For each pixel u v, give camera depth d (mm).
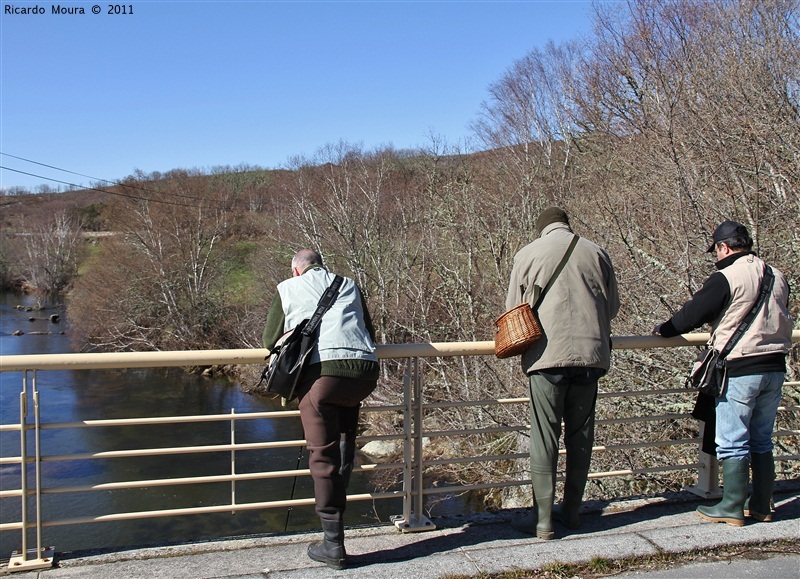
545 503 3303
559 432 3287
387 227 20906
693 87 10297
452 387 12922
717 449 3531
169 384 22422
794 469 6480
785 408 4836
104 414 18578
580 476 3398
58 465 13727
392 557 3150
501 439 10477
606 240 9203
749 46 10773
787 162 8562
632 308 8406
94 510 11562
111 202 32531
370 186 21297
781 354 3373
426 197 19516
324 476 2992
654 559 3156
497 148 24844
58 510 11602
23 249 52125
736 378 3377
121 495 12148
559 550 3189
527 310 3148
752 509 3555
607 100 16734
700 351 3707
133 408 19422
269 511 11445
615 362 8047
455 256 16062
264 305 25328
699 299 3395
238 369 23328
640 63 13469
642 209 9500
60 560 3111
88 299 29109
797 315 7625
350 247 20422
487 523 3539
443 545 3279
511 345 3141
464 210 16406
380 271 19578
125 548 3238
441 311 17188
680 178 7902
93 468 13523
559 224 3330
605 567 3082
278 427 16406
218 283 29219
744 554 3213
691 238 7871
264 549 3236
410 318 17094
